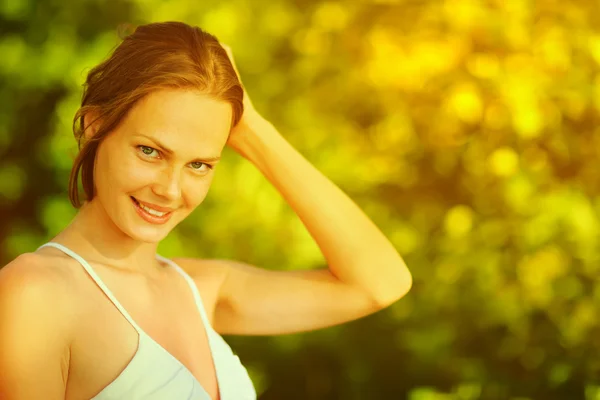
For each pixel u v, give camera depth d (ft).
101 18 38.27
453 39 27.84
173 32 10.61
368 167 31.76
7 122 40.06
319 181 13.28
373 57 29.32
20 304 10.01
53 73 37.81
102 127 10.43
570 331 29.14
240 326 13.20
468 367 30.30
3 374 9.93
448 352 31.01
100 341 10.46
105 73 10.59
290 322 13.20
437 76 28.17
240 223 32.32
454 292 30.78
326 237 13.23
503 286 29.94
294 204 13.26
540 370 29.68
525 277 29.48
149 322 11.07
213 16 32.63
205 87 10.36
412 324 31.50
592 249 28.81
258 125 13.10
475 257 30.40
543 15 27.48
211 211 33.06
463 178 30.68
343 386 33.06
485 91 27.61
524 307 29.68
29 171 41.73
